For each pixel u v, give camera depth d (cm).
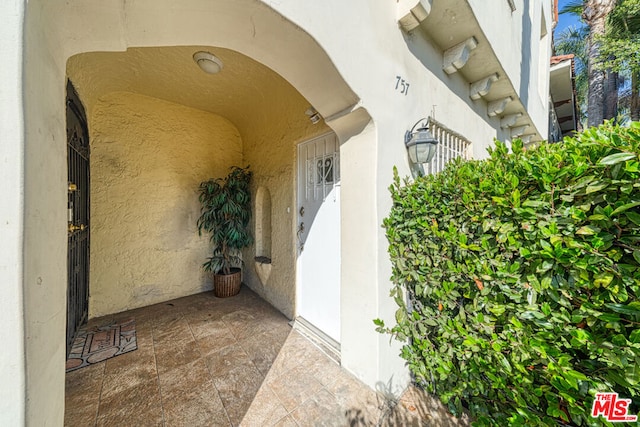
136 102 330
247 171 409
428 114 241
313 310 283
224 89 314
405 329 169
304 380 199
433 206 158
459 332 136
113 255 315
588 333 94
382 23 186
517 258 119
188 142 380
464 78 318
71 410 167
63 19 90
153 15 111
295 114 292
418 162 209
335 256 253
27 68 67
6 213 62
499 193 119
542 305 106
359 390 188
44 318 73
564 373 97
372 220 185
